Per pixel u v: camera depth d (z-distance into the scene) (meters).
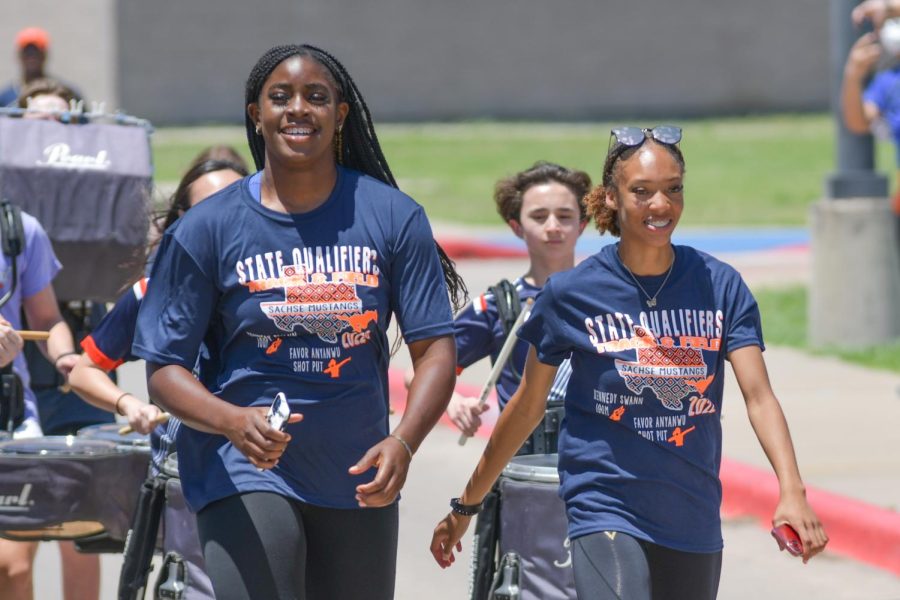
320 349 13.99
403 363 41.31
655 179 14.12
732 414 34.97
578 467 14.52
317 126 13.95
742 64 148.12
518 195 20.02
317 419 13.98
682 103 147.75
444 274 15.24
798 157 108.94
